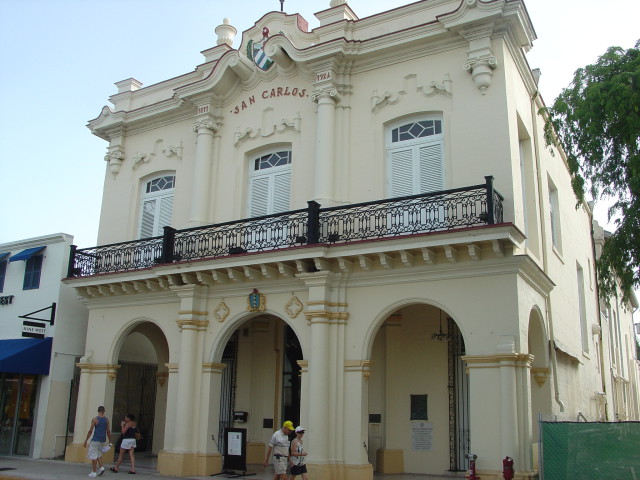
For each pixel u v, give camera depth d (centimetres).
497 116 1351
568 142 1346
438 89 1439
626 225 1260
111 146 1980
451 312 1274
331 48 1538
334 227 1425
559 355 1620
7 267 2091
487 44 1383
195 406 1543
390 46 1497
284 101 1659
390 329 1583
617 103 1250
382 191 1465
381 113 1506
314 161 1563
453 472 1455
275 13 1719
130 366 2073
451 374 1509
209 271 1541
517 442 1155
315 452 1316
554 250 1694
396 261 1343
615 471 1067
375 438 1526
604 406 2347
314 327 1381
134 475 1505
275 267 1462
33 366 1820
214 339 1562
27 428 1856
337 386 1357
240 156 1706
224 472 1523
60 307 1905
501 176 1316
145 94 1969
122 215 1908
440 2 1500
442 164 1423
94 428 1487
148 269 1636
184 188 1792
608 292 1352
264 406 1730
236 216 1669
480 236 1209
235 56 1691
